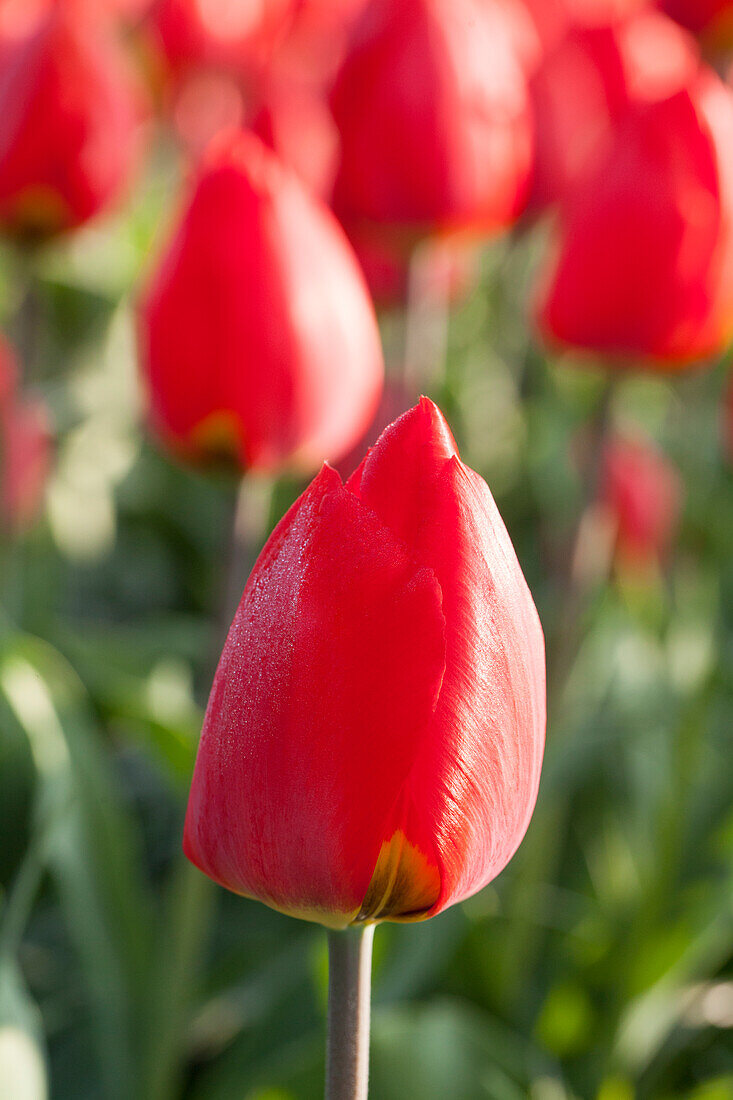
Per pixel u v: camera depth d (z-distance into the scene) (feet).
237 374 2.29
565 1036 2.56
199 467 2.35
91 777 2.41
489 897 2.63
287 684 1.88
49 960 2.63
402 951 2.53
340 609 1.85
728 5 3.00
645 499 2.92
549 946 2.70
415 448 1.90
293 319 2.29
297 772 1.89
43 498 2.87
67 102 2.57
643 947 2.54
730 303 2.46
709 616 2.92
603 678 2.80
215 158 2.28
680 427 3.64
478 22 2.45
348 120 2.47
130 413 3.28
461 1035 2.32
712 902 2.54
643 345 2.47
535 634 1.93
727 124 2.43
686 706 2.60
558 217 2.72
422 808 1.91
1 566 2.79
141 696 2.45
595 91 2.72
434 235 2.51
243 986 2.62
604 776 2.83
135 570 3.21
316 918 1.93
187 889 2.39
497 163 2.47
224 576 2.40
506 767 1.92
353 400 2.35
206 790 1.92
